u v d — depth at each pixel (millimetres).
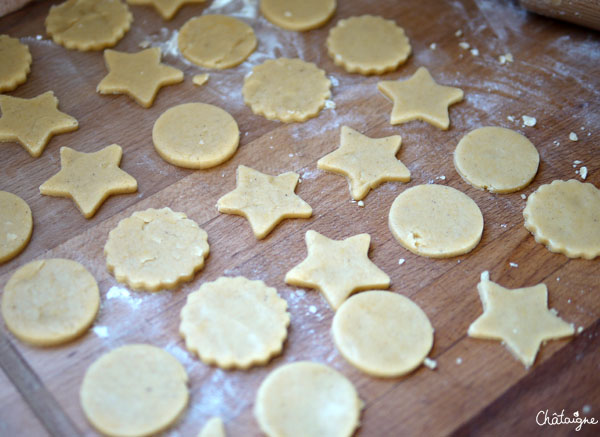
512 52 550
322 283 432
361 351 408
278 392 393
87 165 479
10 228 449
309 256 444
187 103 513
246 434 385
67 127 499
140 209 467
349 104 521
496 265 448
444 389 402
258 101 517
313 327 421
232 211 465
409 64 546
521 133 506
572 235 454
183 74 533
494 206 473
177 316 423
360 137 499
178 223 456
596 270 446
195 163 484
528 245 456
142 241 446
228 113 509
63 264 436
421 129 509
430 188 474
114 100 519
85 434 382
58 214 463
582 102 522
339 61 542
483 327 418
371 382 403
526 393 402
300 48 553
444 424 391
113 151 487
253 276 440
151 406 387
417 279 441
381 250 453
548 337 418
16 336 411
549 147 500
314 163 491
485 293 431
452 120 513
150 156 491
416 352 409
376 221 465
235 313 419
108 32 548
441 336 419
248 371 405
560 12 546
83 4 564
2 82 516
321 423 384
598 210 465
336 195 477
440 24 570
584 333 422
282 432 381
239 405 394
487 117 515
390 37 554
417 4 584
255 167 489
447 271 445
